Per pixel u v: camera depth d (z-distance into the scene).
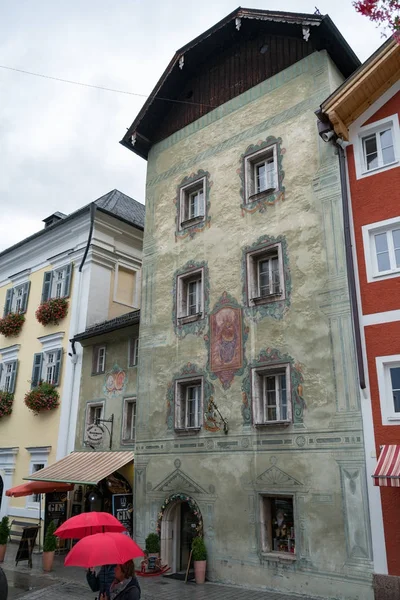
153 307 17.95
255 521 13.26
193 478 14.95
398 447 11.26
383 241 13.08
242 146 16.89
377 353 12.20
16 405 24.88
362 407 12.11
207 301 16.23
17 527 22.58
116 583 7.09
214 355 15.49
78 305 23.48
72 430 21.22
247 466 13.80
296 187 14.98
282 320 14.14
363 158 13.96
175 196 18.62
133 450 18.22
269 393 14.39
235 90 17.84
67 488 19.12
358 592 11.12
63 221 25.12
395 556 10.83
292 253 14.48
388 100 13.85
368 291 12.75
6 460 24.30
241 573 13.18
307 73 15.86
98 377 20.88
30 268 27.33
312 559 12.00
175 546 15.37
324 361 13.04
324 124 14.11
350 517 11.65
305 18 15.34
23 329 26.27
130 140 20.08
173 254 17.91
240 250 15.80
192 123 18.98
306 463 12.69
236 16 17.30
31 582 14.41
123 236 25.36
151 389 17.05
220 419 14.76
